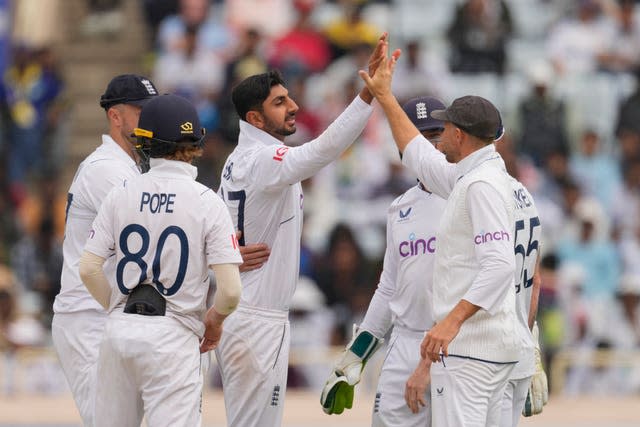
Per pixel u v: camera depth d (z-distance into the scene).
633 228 60.22
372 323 28.31
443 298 24.39
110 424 24.09
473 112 24.53
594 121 64.50
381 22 66.81
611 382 52.91
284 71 61.56
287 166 26.30
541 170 60.38
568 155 62.38
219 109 59.78
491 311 23.62
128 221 23.86
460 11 64.25
